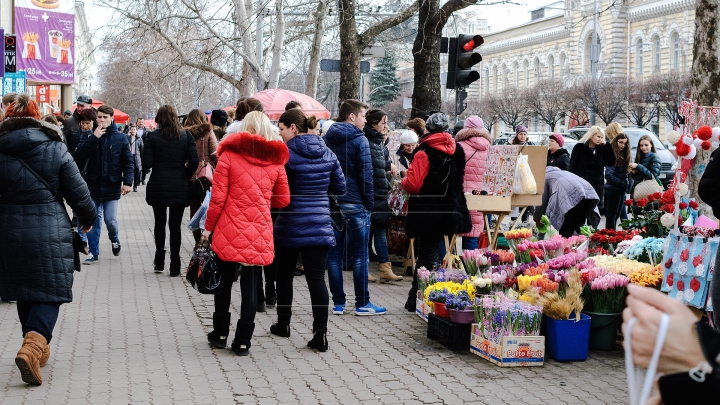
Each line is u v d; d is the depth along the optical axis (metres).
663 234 8.17
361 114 7.77
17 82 15.92
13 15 30.28
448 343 6.83
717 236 6.28
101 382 5.71
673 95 46.19
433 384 5.82
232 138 6.27
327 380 5.89
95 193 11.23
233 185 6.29
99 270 10.70
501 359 6.29
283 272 7.11
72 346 6.74
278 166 6.38
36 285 5.59
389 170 9.89
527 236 8.12
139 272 10.58
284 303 7.17
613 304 6.70
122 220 17.67
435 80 14.77
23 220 5.59
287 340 7.12
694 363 1.46
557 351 6.47
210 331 7.37
